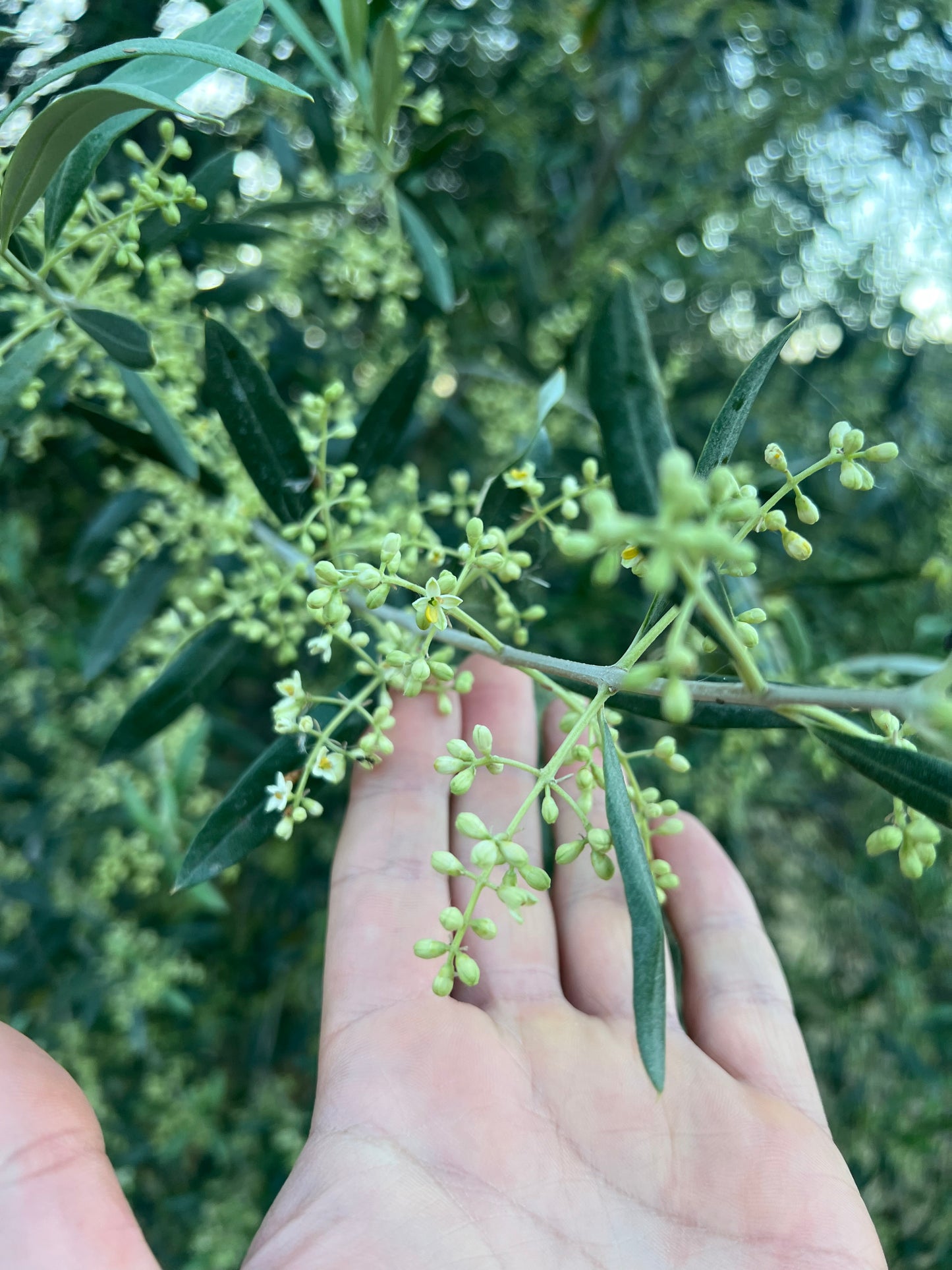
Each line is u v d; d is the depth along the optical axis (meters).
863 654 0.39
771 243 0.36
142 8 0.24
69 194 0.16
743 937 0.25
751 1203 0.20
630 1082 0.21
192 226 0.20
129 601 0.24
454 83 0.33
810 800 0.43
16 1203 0.15
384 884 0.22
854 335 0.36
